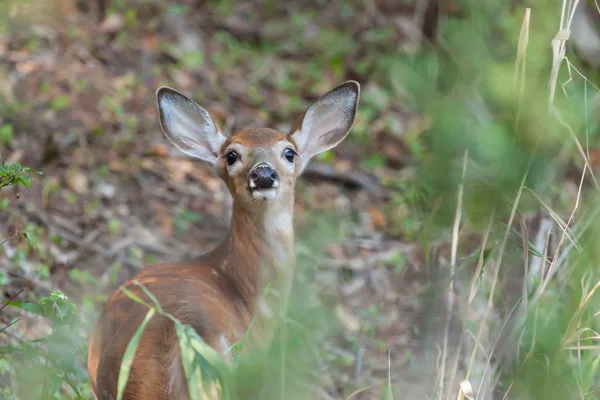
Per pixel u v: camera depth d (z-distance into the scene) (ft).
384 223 55.11
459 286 33.22
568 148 27.02
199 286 28.78
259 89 71.87
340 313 44.27
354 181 60.44
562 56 24.26
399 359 41.65
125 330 26.61
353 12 84.84
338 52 78.54
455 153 22.41
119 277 46.47
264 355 22.76
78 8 71.87
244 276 32.37
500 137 21.68
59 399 32.58
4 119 55.26
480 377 30.58
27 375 30.71
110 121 59.06
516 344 28.40
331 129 36.88
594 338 27.35
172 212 53.21
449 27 22.89
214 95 68.18
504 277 31.30
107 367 26.61
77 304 41.70
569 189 39.83
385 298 46.65
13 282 41.88
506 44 24.49
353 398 39.24
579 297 27.53
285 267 33.09
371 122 67.21
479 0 23.98
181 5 78.33
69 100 59.57
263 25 82.33
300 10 85.61
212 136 35.58
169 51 70.79
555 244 33.35
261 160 32.55
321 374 37.29
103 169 54.24
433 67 22.41
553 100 23.12
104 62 66.33
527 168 22.22
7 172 30.12
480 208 23.32
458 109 21.80
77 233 48.52
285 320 24.66
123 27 72.02
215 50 75.31
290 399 23.12
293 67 76.07
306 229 44.16
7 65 61.11
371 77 74.79
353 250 51.55
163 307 26.45
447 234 32.68
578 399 26.91
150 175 55.77
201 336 25.45
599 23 51.98
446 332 29.76
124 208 52.16
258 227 32.60
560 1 25.52
